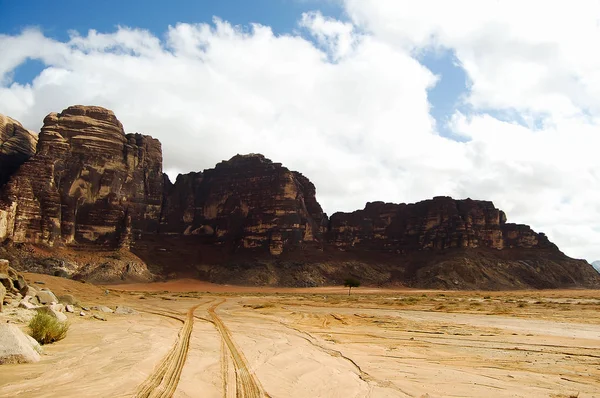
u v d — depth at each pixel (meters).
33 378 12.91
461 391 13.61
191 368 15.80
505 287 159.12
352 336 28.48
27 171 140.62
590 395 13.25
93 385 12.38
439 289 155.88
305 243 183.75
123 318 37.34
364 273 173.25
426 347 23.34
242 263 167.50
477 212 195.62
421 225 199.88
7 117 173.38
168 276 154.75
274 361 18.17
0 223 125.75
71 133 161.25
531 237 199.88
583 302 71.25
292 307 62.19
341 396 12.85
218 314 47.41
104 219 156.75
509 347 23.25
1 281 31.84
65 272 127.38
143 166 184.75
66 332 22.39
